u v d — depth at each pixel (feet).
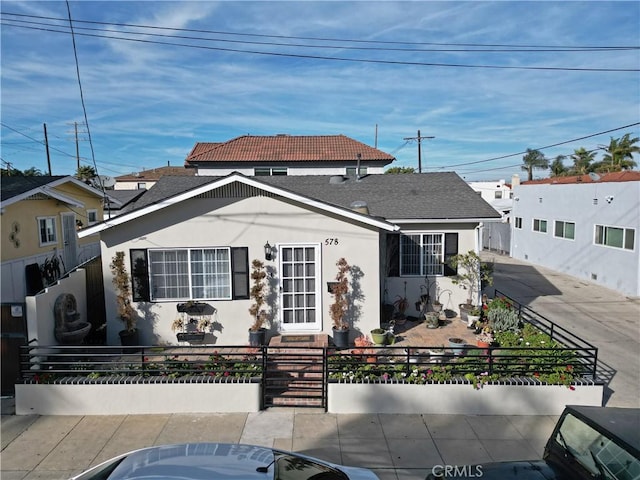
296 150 98.94
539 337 33.55
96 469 15.15
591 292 62.08
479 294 44.14
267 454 15.78
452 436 24.56
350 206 45.44
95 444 23.62
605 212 65.51
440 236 44.55
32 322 28.84
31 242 45.39
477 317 40.91
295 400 28.43
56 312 31.50
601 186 66.33
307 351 33.68
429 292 44.78
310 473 15.37
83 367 30.27
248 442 23.73
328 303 37.04
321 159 94.27
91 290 39.40
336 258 36.88
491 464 18.78
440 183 52.54
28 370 27.86
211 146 105.81
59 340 31.73
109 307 35.94
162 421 26.03
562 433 18.42
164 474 13.51
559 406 27.09
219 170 94.02
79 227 57.62
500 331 37.60
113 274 35.70
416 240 44.50
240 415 26.68
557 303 55.83
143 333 36.22
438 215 43.47
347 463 22.03
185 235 36.06
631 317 49.39
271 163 93.97
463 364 27.89
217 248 36.24
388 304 43.57
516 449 23.34
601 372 33.73
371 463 22.04
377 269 37.09
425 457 22.57
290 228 36.47
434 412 27.07
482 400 27.04
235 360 28.55
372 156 96.12
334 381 27.07
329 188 52.90
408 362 27.71
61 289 33.09
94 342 36.91
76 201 52.29
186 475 13.46
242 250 36.35
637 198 58.75
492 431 25.12
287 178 58.70
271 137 106.11
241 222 36.27
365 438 24.27
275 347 27.55
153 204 35.04
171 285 36.32
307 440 23.98
